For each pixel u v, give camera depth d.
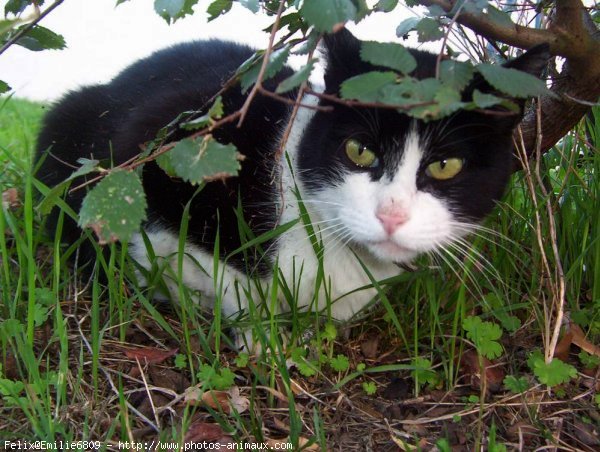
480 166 0.43
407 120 0.41
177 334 0.45
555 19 0.43
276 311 0.47
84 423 0.35
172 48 0.57
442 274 0.46
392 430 0.39
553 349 0.41
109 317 0.44
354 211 0.42
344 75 0.42
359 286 0.46
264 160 0.45
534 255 0.49
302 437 0.38
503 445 0.36
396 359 0.45
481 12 0.36
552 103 0.48
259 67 0.33
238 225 0.44
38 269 0.46
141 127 0.46
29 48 0.41
